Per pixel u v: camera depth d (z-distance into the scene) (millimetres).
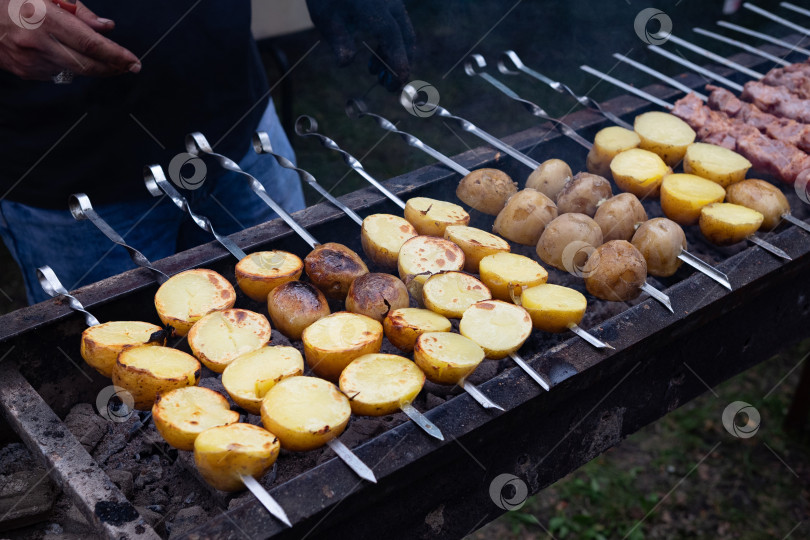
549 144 1474
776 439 1982
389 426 1094
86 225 1494
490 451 1102
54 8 1237
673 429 2031
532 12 3121
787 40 1873
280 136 1684
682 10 3076
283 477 1079
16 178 1451
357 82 3086
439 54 3102
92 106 1403
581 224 1243
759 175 1484
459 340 1106
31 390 1110
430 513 1085
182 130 1490
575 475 1920
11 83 1373
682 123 1464
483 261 1214
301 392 1054
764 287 1268
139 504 1104
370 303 1152
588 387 1142
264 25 2973
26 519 1089
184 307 1152
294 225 1271
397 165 2621
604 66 2867
